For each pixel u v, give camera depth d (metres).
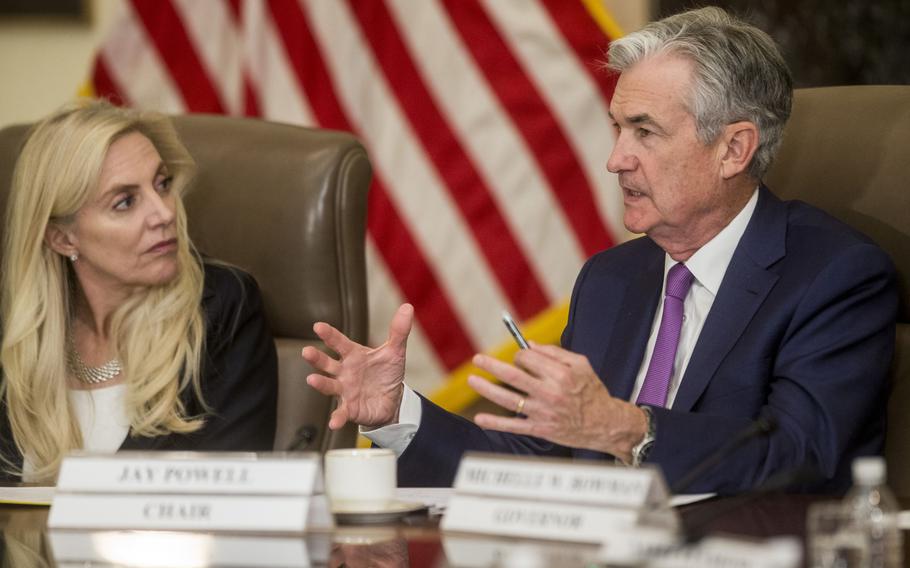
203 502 4.50
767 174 7.32
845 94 7.26
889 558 3.62
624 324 6.93
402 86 10.88
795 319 6.18
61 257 7.68
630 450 5.40
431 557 3.98
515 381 5.08
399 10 10.88
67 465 4.68
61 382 7.56
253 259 8.18
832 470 5.73
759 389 6.22
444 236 10.85
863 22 10.18
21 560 4.05
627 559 3.22
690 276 6.65
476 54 10.80
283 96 10.90
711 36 6.42
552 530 4.19
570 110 10.67
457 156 10.84
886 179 6.88
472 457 4.45
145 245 7.47
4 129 8.90
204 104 11.00
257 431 7.68
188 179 7.91
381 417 5.80
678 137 6.41
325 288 8.09
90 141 7.45
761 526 4.45
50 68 11.61
